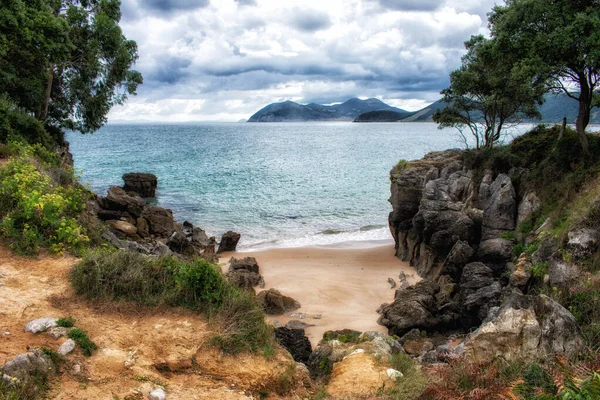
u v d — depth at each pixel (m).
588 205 17.73
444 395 8.06
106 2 41.34
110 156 108.81
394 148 143.62
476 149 34.91
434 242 29.00
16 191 14.55
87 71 40.06
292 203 56.56
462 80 35.34
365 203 57.28
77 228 13.90
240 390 8.62
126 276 10.90
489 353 10.02
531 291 18.03
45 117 39.22
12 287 10.58
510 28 25.44
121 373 8.23
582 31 22.20
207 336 9.65
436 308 22.72
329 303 25.72
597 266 15.30
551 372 7.74
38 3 32.75
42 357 7.67
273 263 33.09
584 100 25.20
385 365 11.16
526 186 27.31
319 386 10.11
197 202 56.09
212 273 11.14
